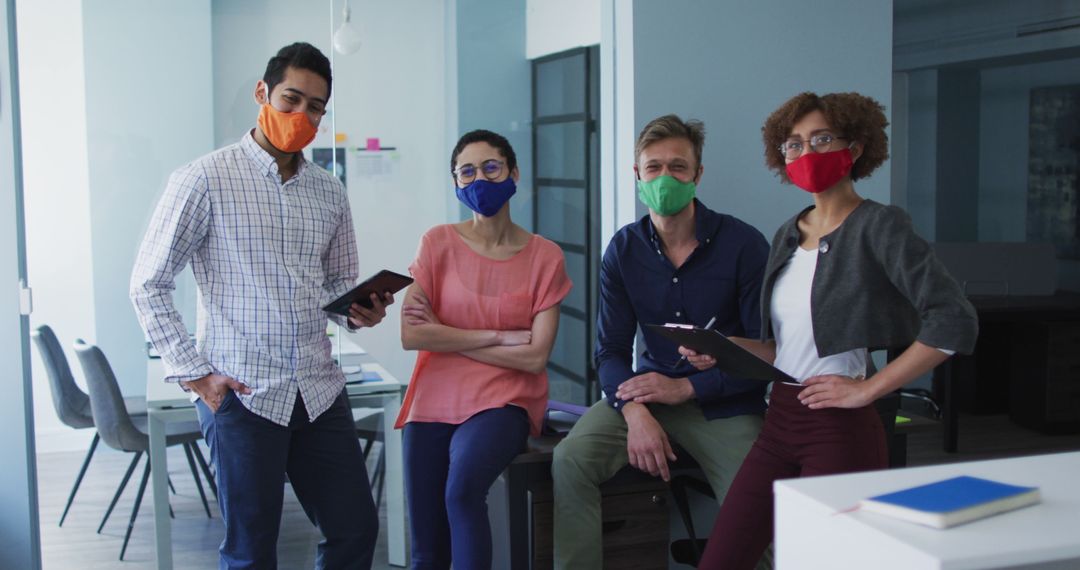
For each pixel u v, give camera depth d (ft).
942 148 25.48
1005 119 25.53
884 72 11.81
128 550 10.26
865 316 7.00
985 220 25.86
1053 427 18.78
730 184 11.33
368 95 10.67
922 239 6.80
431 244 9.52
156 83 9.91
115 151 9.84
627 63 11.10
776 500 4.96
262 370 7.96
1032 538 4.12
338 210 8.59
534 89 11.26
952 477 5.00
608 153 11.56
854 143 7.29
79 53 9.66
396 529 11.07
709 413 9.05
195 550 10.26
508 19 11.07
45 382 9.98
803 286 7.38
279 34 10.28
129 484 10.25
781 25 11.36
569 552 8.84
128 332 10.03
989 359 20.43
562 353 11.74
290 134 7.80
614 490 9.52
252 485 8.00
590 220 11.66
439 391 9.25
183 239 7.74
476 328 9.34
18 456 9.77
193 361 7.71
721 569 7.65
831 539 4.53
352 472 8.58
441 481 9.27
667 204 8.80
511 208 11.32
